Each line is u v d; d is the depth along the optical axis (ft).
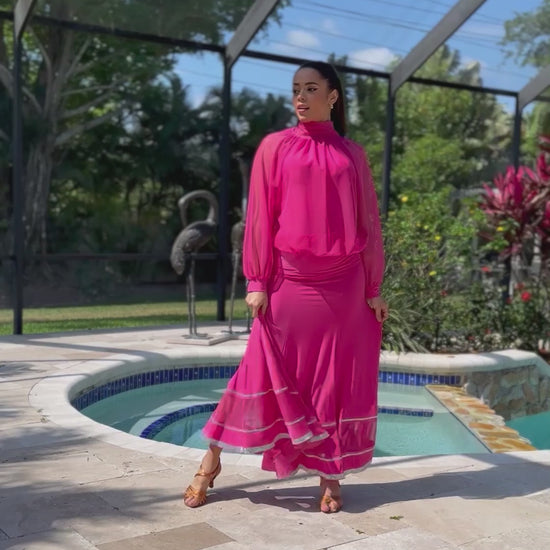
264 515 8.31
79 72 49.85
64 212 51.16
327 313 8.32
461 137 57.57
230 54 26.43
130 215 52.75
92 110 51.06
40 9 24.81
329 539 7.68
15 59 22.18
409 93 56.80
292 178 8.12
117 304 44.83
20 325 23.32
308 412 8.39
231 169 52.42
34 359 18.40
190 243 22.13
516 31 26.55
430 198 23.77
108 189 51.98
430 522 8.27
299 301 8.30
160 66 50.70
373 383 8.77
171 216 53.57
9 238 49.55
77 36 48.42
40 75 49.47
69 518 8.02
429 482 9.72
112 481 9.34
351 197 8.22
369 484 9.60
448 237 23.32
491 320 23.47
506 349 22.75
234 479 9.60
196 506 8.52
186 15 25.12
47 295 49.67
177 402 17.98
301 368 8.39
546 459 10.91
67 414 12.79
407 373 19.98
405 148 56.34
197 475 8.70
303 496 9.02
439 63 49.26
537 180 24.12
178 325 26.02
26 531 7.62
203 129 52.39
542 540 7.84
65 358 18.60
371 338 8.76
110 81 50.78
